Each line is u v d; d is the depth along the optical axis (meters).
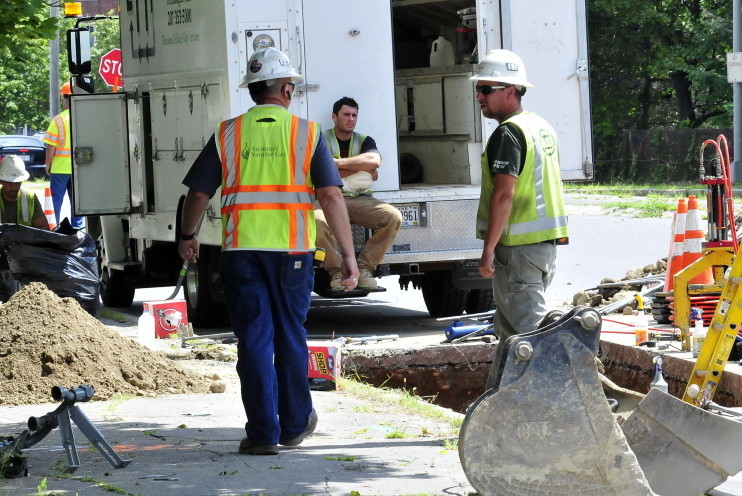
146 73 32.25
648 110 103.06
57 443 16.39
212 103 27.97
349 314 32.59
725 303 18.06
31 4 17.30
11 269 27.50
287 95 16.33
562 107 28.78
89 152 32.78
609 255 42.31
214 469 14.73
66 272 27.62
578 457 12.50
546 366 12.49
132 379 20.70
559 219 16.38
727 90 94.88
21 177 28.34
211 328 30.12
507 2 28.47
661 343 23.55
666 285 26.98
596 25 99.19
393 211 26.59
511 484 12.42
